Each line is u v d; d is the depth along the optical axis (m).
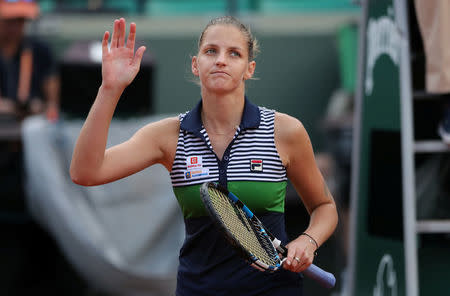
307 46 23.12
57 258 19.75
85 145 7.50
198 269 7.96
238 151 7.81
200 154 7.86
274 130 7.89
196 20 23.22
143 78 19.78
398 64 11.94
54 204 17.77
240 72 7.78
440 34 11.14
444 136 11.73
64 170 17.95
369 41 13.59
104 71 7.53
